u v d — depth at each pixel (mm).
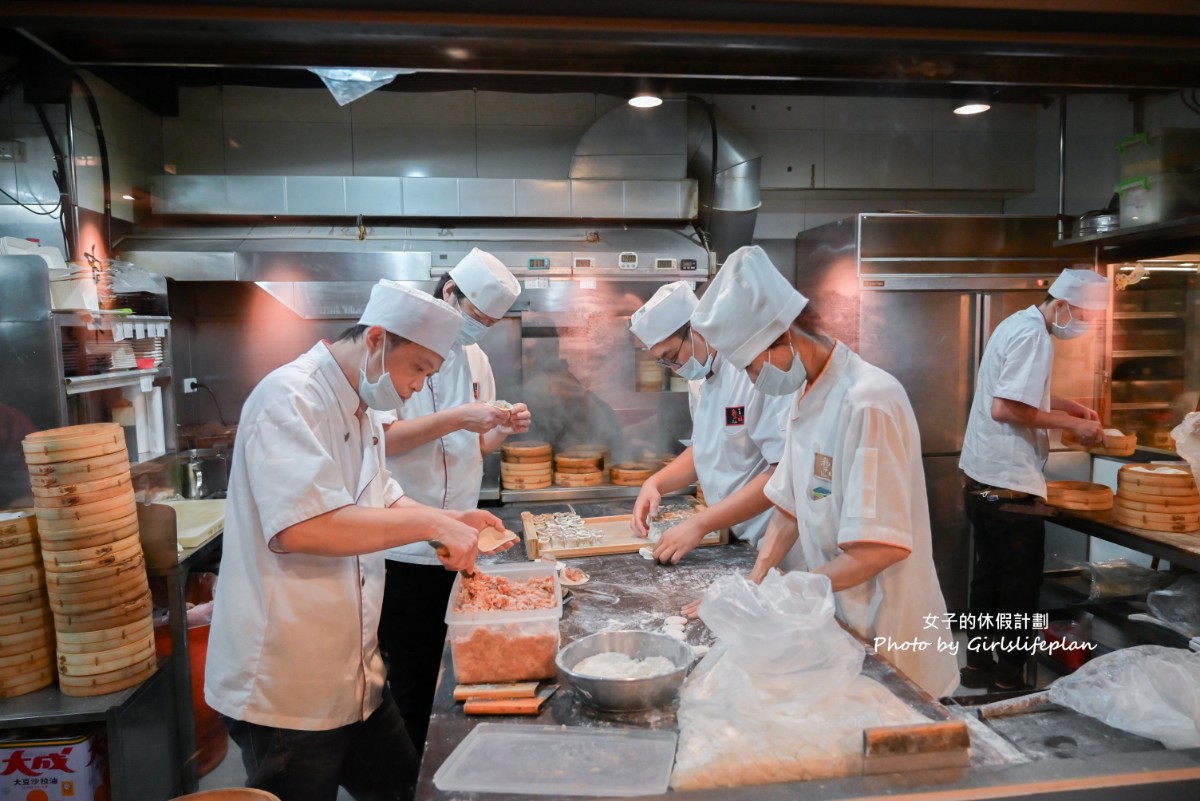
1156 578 1438
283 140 1870
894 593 1571
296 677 1563
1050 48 914
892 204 1623
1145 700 1122
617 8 829
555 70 961
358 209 2051
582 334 3410
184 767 2096
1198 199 1314
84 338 1969
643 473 3463
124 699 1845
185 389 2379
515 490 3459
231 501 1574
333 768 1647
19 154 1477
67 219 1673
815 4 842
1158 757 991
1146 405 1435
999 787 927
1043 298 1531
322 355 1591
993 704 1183
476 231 2521
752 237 1874
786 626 1223
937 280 1562
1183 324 1389
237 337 2371
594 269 2463
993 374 1465
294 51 913
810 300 1738
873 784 940
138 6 790
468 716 1201
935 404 1646
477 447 2713
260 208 1959
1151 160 1325
